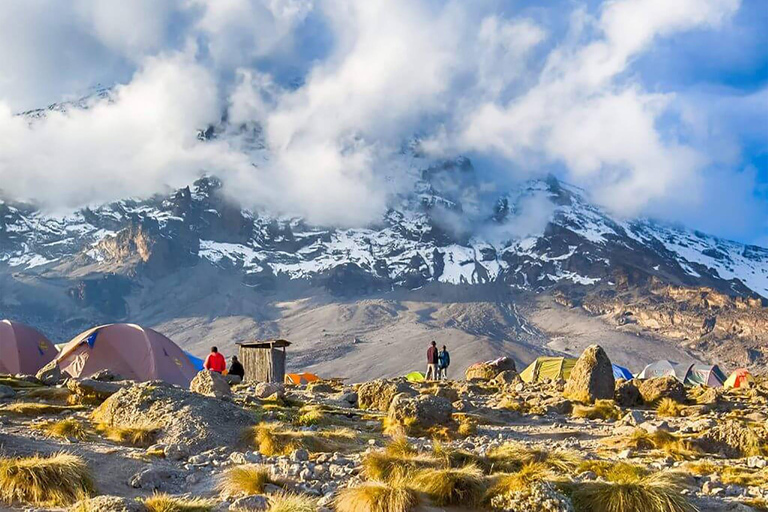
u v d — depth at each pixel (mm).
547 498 13445
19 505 12492
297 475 15273
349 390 34156
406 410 23172
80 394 23922
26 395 24938
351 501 13352
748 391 39250
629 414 26906
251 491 13852
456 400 30812
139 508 11938
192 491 14289
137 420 19094
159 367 38344
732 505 13969
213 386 27234
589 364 33312
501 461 16516
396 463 15500
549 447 20328
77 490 12914
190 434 18031
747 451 20156
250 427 19047
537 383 41344
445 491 14039
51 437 17469
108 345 38500
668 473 15711
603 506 13648
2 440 15234
